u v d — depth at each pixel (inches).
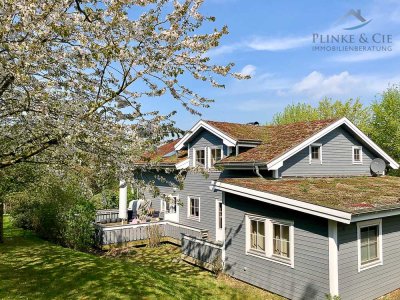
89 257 450.9
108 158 226.2
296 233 353.4
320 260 327.9
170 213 708.0
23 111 206.5
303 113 1440.7
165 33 210.1
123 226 597.3
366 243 353.1
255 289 390.0
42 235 569.9
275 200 360.2
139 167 246.7
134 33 203.5
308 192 367.2
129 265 419.2
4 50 179.3
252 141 557.0
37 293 317.7
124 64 213.3
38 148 229.3
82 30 194.4
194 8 212.2
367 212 304.5
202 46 215.6
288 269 360.2
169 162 689.0
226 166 522.3
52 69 197.8
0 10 169.0
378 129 1111.0
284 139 541.3
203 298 356.5
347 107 1341.0
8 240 553.6
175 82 226.4
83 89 209.5
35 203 571.5
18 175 432.5
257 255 397.4
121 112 231.0
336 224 315.0
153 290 335.6
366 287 343.3
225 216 447.2
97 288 332.2
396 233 388.2
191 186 666.2
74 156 217.9
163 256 546.0
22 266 406.6
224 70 224.5
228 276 432.5
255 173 515.2
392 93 1095.6
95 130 207.9
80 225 550.3
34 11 168.1
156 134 229.1
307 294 338.6
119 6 192.5
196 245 489.1
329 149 562.6
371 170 614.5
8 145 271.6
